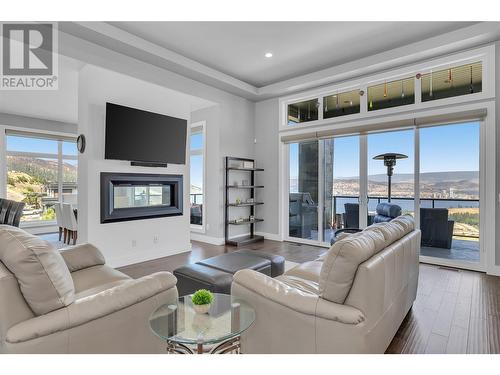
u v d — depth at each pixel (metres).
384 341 1.75
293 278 2.22
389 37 3.80
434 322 2.39
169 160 4.61
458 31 3.58
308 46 4.04
